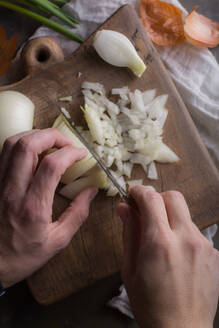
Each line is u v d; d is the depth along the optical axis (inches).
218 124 16.8
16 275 14.2
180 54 17.1
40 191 12.9
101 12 17.0
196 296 11.9
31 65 15.7
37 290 15.2
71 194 15.3
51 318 17.0
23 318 17.0
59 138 13.9
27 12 15.9
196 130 15.9
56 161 12.9
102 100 15.8
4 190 13.1
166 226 12.4
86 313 17.0
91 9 17.1
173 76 17.0
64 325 17.0
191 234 12.5
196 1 17.9
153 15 16.8
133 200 13.5
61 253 15.3
